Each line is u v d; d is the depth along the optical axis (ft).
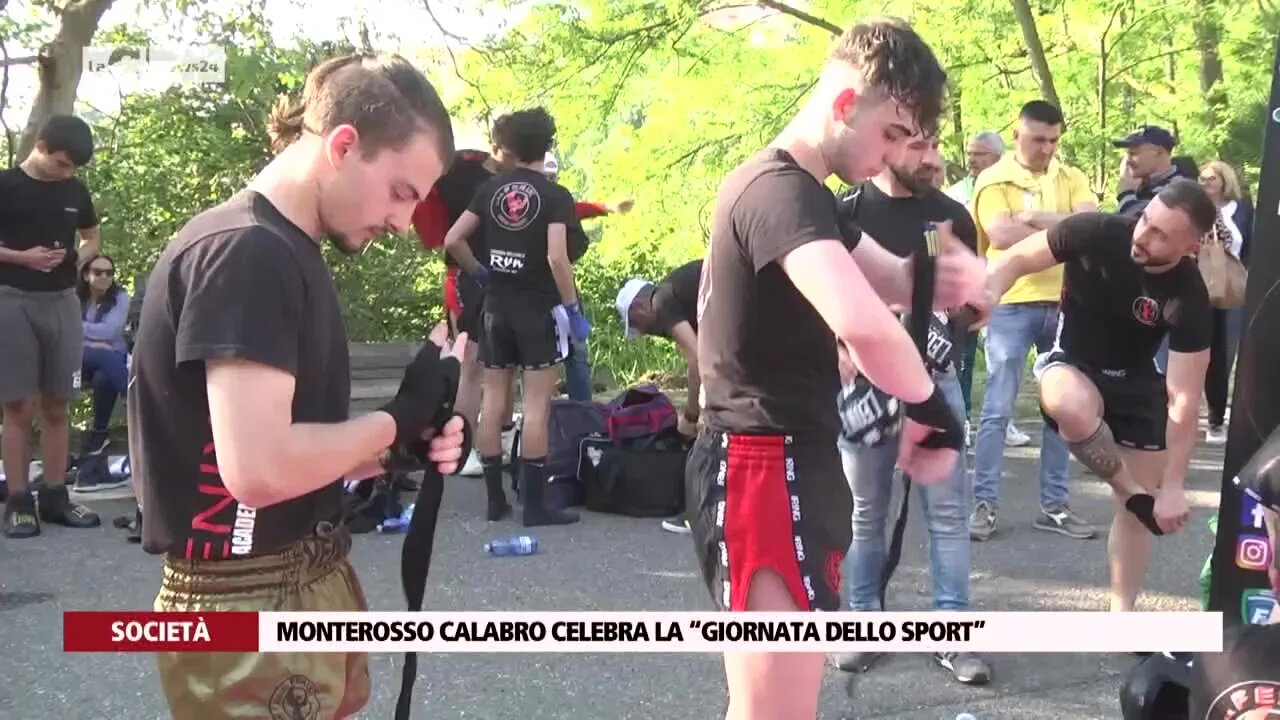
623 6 39.88
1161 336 11.97
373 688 12.05
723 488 7.25
